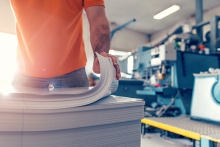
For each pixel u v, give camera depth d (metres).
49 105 0.33
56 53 0.77
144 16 4.74
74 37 0.81
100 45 0.73
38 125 0.31
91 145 0.36
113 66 0.50
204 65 2.47
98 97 0.39
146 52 2.91
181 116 2.07
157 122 1.69
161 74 2.42
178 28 3.66
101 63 0.44
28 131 0.31
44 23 0.75
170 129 1.51
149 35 6.15
